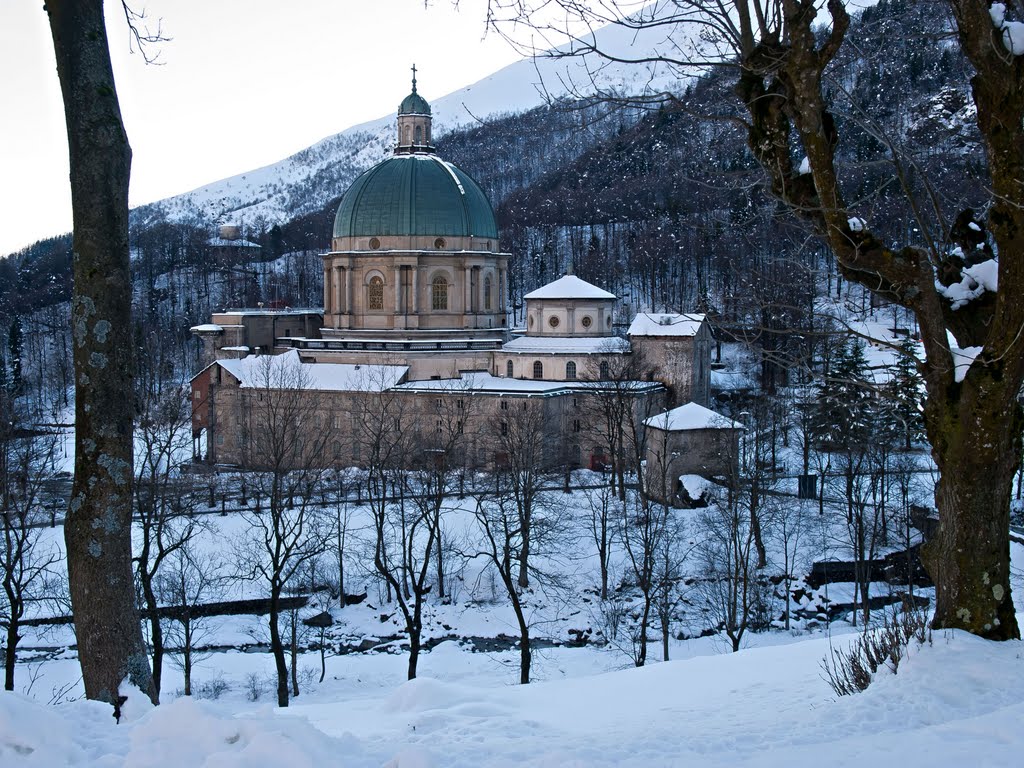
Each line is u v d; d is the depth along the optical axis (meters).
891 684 18.78
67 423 129.38
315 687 51.62
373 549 70.69
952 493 20.89
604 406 88.75
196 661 53.16
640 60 18.09
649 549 54.91
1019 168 19.19
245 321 124.88
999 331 19.84
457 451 95.44
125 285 19.22
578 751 15.55
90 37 18.78
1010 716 15.05
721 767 13.97
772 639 57.00
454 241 112.31
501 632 61.25
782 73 19.47
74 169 18.83
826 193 19.25
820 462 76.06
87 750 13.90
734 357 131.12
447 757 15.36
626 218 162.00
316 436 99.12
